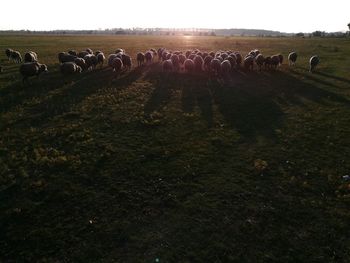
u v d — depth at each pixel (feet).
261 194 50.88
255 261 39.17
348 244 41.78
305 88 107.86
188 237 42.39
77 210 46.62
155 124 75.41
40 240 41.47
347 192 51.72
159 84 110.63
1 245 40.68
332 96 98.32
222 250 40.60
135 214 46.14
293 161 60.44
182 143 66.54
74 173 54.75
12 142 65.36
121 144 65.26
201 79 118.32
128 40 361.92
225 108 87.56
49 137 67.77
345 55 189.37
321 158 61.67
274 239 42.42
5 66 140.56
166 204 48.26
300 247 41.27
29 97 93.20
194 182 53.67
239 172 56.70
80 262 38.65
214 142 67.36
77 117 79.36
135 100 92.84
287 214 46.78
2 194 49.29
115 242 41.42
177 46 258.78
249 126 75.87
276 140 68.80
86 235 42.39
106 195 49.75
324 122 78.07
